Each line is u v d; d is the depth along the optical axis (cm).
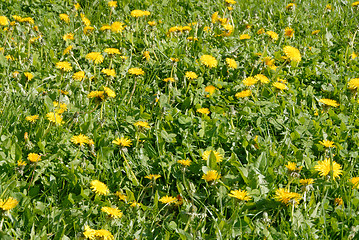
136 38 431
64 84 323
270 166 251
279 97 346
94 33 443
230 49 407
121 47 390
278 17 568
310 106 347
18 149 231
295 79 374
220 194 217
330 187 236
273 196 228
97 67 379
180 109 330
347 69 407
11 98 296
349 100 345
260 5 603
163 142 269
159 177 249
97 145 265
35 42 402
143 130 265
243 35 423
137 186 240
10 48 382
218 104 327
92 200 228
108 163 247
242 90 345
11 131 264
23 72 336
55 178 232
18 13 496
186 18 543
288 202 210
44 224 199
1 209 185
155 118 310
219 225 198
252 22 527
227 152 272
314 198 223
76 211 209
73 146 259
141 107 300
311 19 581
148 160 258
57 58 391
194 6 575
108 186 235
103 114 301
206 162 249
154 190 235
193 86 358
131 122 290
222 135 277
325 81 384
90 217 212
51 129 268
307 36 496
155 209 217
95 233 180
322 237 203
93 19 496
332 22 556
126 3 516
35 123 272
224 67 374
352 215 217
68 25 464
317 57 412
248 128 278
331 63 413
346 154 270
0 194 205
